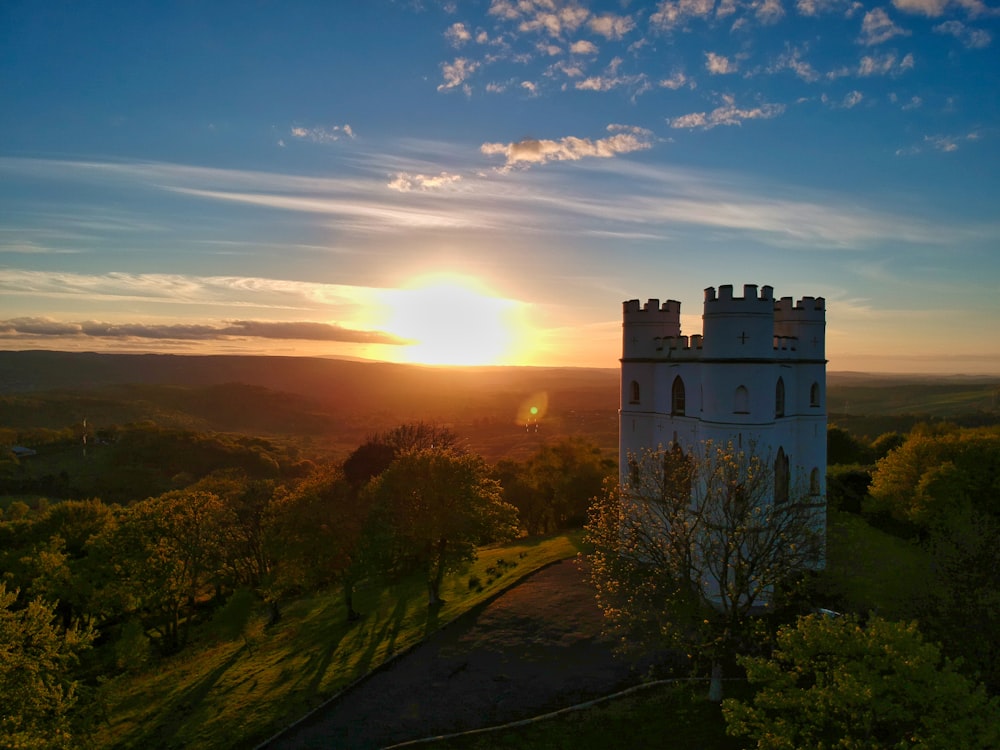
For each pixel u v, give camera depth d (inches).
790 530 1482.5
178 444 6545.3
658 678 1390.3
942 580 1224.8
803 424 1921.8
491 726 1280.8
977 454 2500.0
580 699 1343.5
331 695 1461.6
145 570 2204.7
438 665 1540.4
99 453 6338.6
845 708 866.1
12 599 1337.4
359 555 1978.3
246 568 2878.9
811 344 1915.6
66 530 3026.6
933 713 824.3
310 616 2236.7
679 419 1918.1
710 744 1147.9
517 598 1877.5
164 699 1696.6
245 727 1406.3
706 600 1406.3
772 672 954.1
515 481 3531.0
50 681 1298.0
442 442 3759.8
